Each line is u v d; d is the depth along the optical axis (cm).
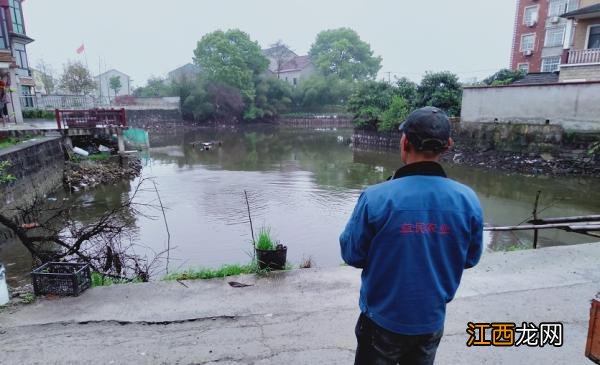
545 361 261
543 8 2923
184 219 1064
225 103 4916
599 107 1507
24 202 1049
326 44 6881
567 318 312
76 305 327
